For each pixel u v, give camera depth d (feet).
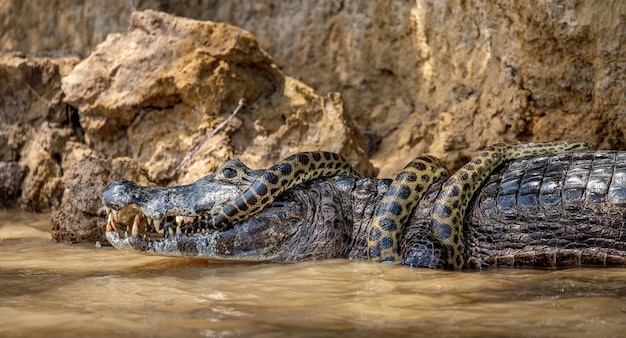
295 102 81.10
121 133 84.07
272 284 45.34
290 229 54.60
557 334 32.53
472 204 53.72
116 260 55.93
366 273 48.65
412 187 53.98
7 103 88.79
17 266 53.21
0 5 99.96
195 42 80.28
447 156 79.30
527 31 73.92
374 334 32.91
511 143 58.39
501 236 52.08
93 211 64.13
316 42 95.61
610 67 69.26
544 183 52.01
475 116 79.92
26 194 83.82
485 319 35.27
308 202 55.42
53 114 88.07
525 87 77.15
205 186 53.83
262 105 81.87
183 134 80.23
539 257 50.93
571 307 37.09
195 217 53.47
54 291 43.11
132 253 59.00
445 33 84.58
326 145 78.48
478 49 81.92
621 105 69.67
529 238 51.44
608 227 49.85
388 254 52.75
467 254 52.65
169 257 57.00
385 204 53.62
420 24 87.61
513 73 77.61
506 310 36.91
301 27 96.32
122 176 67.00
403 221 53.62
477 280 45.44
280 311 37.58
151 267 52.90
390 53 91.66
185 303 39.70
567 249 50.57
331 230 54.95
